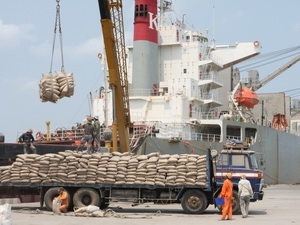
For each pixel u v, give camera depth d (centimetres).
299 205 3061
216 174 2423
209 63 5153
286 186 5688
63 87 2631
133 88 4906
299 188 5322
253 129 5403
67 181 2480
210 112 5266
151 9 4991
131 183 2433
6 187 2577
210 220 2128
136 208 2802
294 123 8575
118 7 3244
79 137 4456
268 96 7850
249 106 5512
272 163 5844
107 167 2461
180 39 5238
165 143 4316
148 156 2472
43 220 2075
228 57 5722
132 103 4841
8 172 2538
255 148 5331
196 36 5441
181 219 2161
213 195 2409
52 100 2642
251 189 2267
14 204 3009
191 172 2392
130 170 2444
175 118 4675
